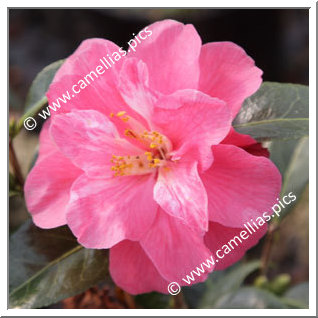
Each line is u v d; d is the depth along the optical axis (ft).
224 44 1.02
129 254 1.05
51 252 1.12
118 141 1.05
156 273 1.04
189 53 1.00
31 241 1.13
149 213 1.04
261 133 1.05
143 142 1.08
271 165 0.97
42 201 1.05
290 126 1.06
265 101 1.09
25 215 1.68
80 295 1.20
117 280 1.04
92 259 1.11
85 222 1.01
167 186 1.02
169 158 1.05
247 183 0.98
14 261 1.11
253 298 1.18
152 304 1.26
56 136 1.01
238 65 1.01
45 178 1.05
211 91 1.01
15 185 1.15
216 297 1.30
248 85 1.01
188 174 1.00
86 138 1.02
